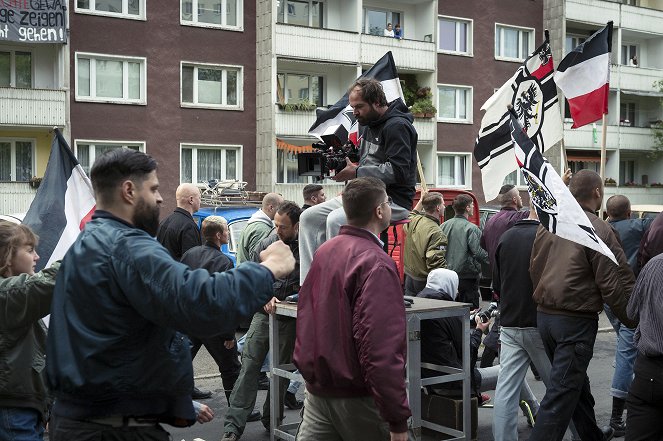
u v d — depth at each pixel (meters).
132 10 27.14
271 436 6.71
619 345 7.17
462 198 10.59
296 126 29.53
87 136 26.17
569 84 8.90
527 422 7.52
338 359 4.09
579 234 5.30
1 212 24.70
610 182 39.12
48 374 3.03
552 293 5.63
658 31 41.09
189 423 3.19
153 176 3.22
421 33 33.91
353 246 4.19
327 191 30.14
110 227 3.05
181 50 27.98
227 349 7.63
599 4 38.50
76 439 2.98
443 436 6.82
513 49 36.59
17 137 25.61
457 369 6.39
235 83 29.47
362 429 4.14
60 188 5.46
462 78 34.69
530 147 5.69
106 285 2.93
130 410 2.99
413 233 9.84
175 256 8.87
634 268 8.01
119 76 26.94
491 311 7.05
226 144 29.05
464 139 34.69
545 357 6.10
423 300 6.46
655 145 40.94
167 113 27.70
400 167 5.32
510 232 6.26
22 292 3.93
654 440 4.91
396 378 3.91
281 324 6.90
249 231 9.12
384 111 5.45
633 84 40.34
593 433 5.94
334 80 31.72
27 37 24.39
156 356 3.02
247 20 29.47
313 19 31.66
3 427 4.11
